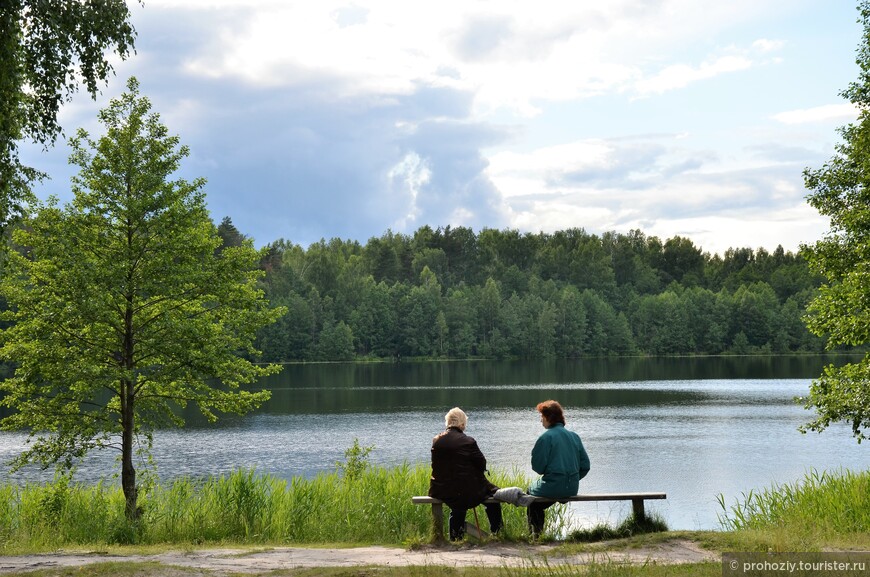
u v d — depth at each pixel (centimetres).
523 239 19925
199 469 3170
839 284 1600
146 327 1541
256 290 1619
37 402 1480
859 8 1552
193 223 1551
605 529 923
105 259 1465
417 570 709
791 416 5094
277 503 1391
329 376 9881
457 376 9806
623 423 4788
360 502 1423
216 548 1021
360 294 14375
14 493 1619
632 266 19450
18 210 1135
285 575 714
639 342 15412
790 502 1367
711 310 15450
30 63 1101
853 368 1552
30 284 1477
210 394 1583
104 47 1138
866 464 3192
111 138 1516
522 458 3431
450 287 16800
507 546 891
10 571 775
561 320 14562
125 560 848
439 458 934
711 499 2488
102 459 3362
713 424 4694
